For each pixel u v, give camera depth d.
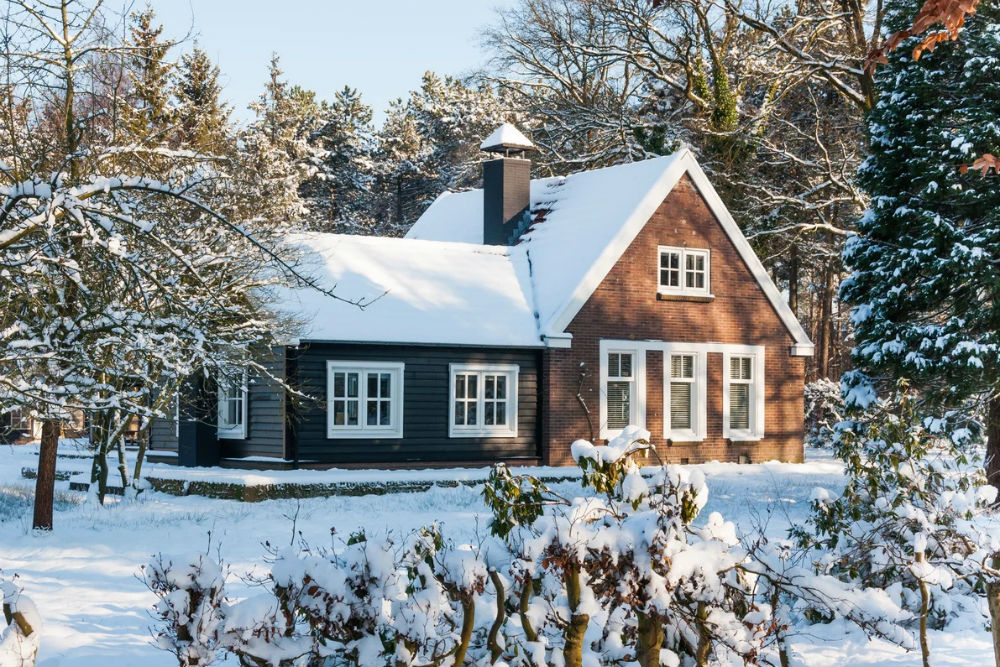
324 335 25.94
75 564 15.77
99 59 16.36
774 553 7.99
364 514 22.06
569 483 27.42
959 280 23.03
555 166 48.12
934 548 10.61
